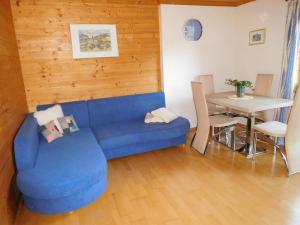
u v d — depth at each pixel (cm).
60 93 345
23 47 315
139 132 304
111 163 308
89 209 214
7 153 202
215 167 284
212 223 188
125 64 373
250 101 306
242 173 266
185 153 331
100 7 343
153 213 204
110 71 366
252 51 406
